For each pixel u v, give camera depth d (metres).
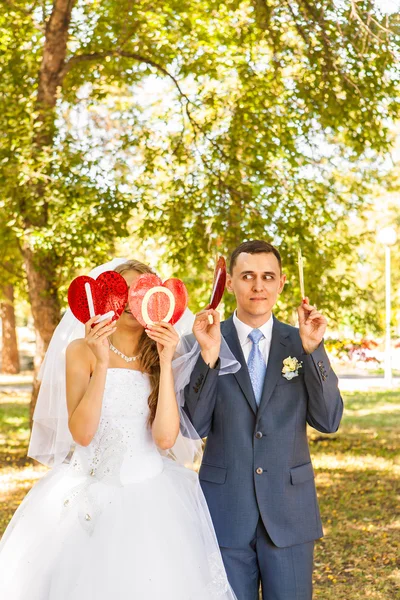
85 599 2.77
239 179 8.98
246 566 3.18
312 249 9.01
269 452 3.15
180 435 3.46
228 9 8.68
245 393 3.19
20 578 2.94
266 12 7.96
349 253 9.84
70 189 8.00
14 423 12.88
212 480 3.19
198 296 9.99
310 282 9.22
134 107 11.19
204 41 9.29
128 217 8.76
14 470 8.94
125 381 3.07
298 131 9.08
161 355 3.02
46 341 9.41
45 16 9.62
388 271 17.97
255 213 8.73
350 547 5.79
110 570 2.81
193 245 9.24
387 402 15.05
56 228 8.15
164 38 9.22
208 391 3.12
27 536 3.02
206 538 3.05
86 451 3.05
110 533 2.88
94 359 3.07
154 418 3.12
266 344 3.31
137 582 2.79
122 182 9.02
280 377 3.22
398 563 5.41
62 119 9.34
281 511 3.13
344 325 10.08
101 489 2.97
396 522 6.49
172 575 2.85
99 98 10.19
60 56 9.12
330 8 7.83
